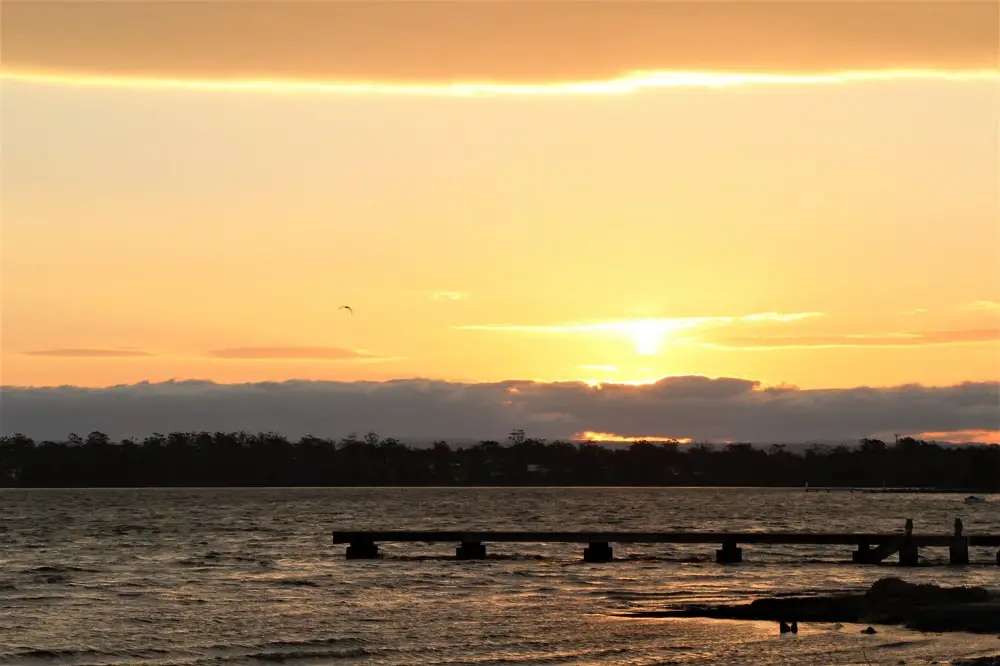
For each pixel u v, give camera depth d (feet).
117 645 128.36
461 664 116.37
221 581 200.64
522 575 206.08
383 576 205.46
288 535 380.37
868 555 225.97
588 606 159.84
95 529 444.14
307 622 145.48
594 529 451.94
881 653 120.06
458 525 499.10
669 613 151.53
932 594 151.53
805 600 155.43
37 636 135.03
